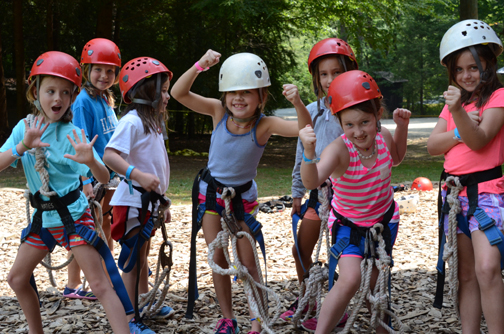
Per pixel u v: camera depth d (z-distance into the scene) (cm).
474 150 279
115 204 327
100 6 1547
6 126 1669
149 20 1770
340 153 274
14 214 721
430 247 547
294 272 467
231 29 1706
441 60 304
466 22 290
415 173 1277
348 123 265
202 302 390
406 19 4209
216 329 317
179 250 545
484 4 2362
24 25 1809
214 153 317
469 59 287
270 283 435
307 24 1725
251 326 338
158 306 352
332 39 321
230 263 308
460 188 285
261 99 304
